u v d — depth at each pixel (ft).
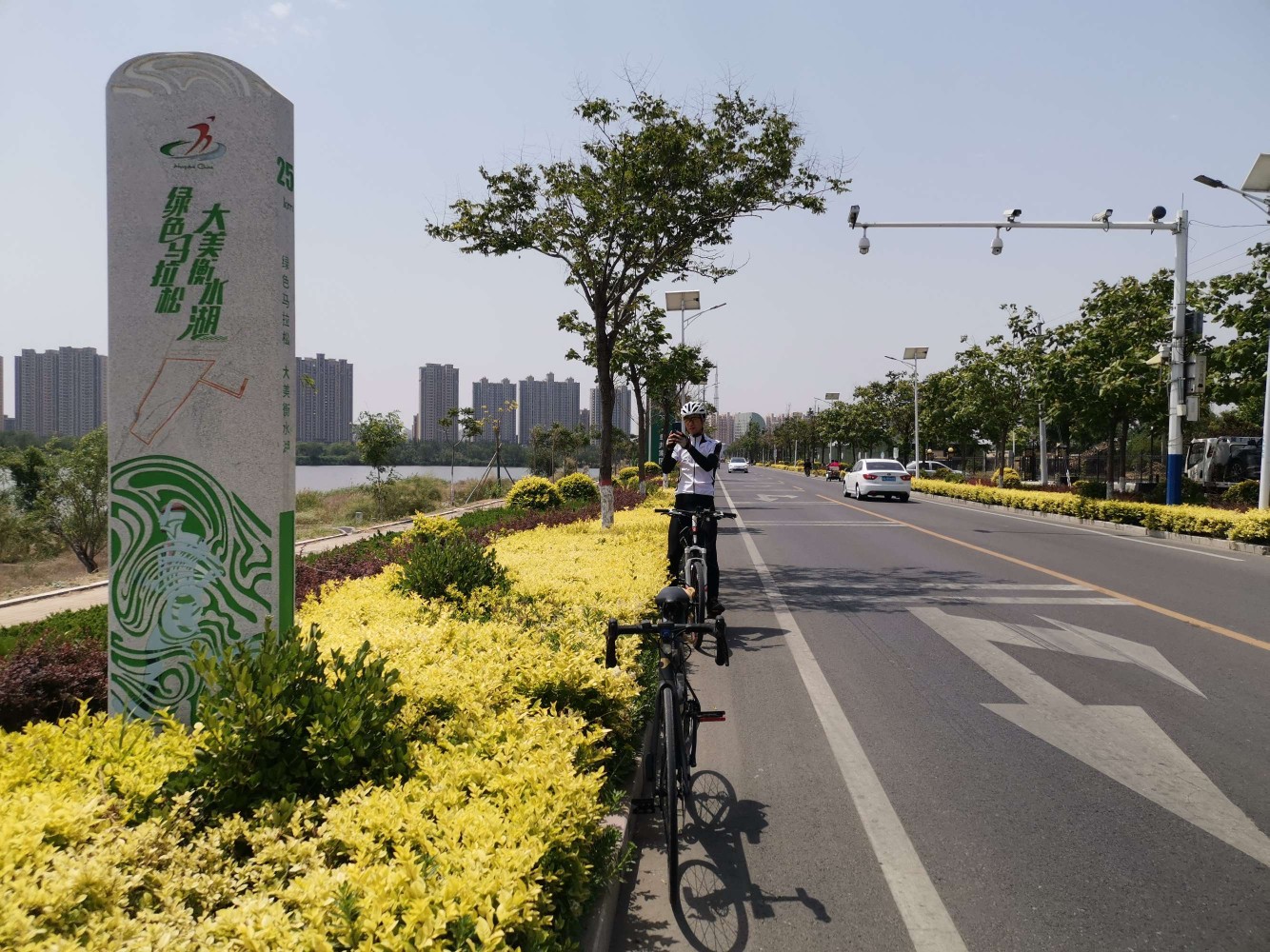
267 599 13.79
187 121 13.47
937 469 177.78
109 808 8.89
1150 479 105.50
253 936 6.78
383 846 8.59
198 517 13.60
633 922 10.62
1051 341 90.48
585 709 14.48
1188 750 16.35
